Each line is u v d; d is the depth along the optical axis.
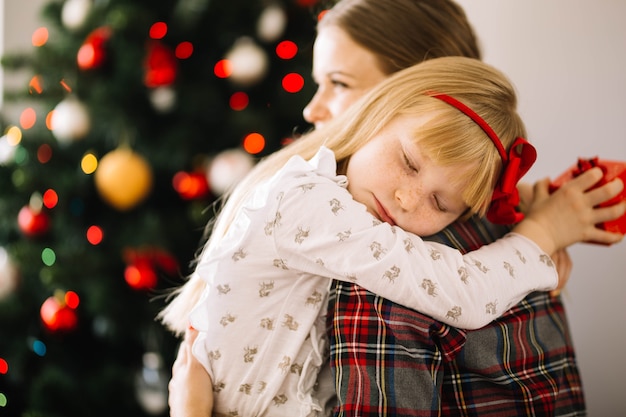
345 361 0.91
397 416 0.88
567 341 1.09
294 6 1.96
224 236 1.02
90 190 2.09
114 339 2.02
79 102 2.00
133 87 1.96
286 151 1.07
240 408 0.96
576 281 1.78
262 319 0.95
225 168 1.86
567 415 1.04
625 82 1.67
